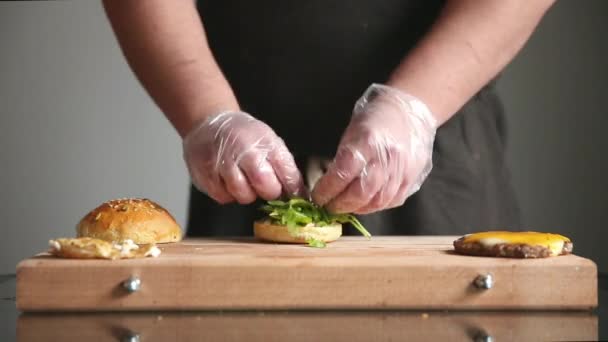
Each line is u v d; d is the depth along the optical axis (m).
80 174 2.82
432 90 1.74
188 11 1.83
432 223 1.92
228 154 1.74
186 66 1.80
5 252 2.80
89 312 1.52
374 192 1.71
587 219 2.80
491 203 1.96
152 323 1.46
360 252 1.63
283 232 1.73
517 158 2.80
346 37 1.88
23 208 2.80
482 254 1.59
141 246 1.58
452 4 1.79
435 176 1.92
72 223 2.82
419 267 1.54
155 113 2.82
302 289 1.53
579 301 1.54
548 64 2.77
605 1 2.72
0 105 2.78
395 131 1.71
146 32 1.80
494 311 1.54
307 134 1.92
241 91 1.92
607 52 2.74
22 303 1.52
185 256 1.57
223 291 1.53
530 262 1.55
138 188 2.83
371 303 1.54
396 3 1.87
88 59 2.79
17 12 2.76
